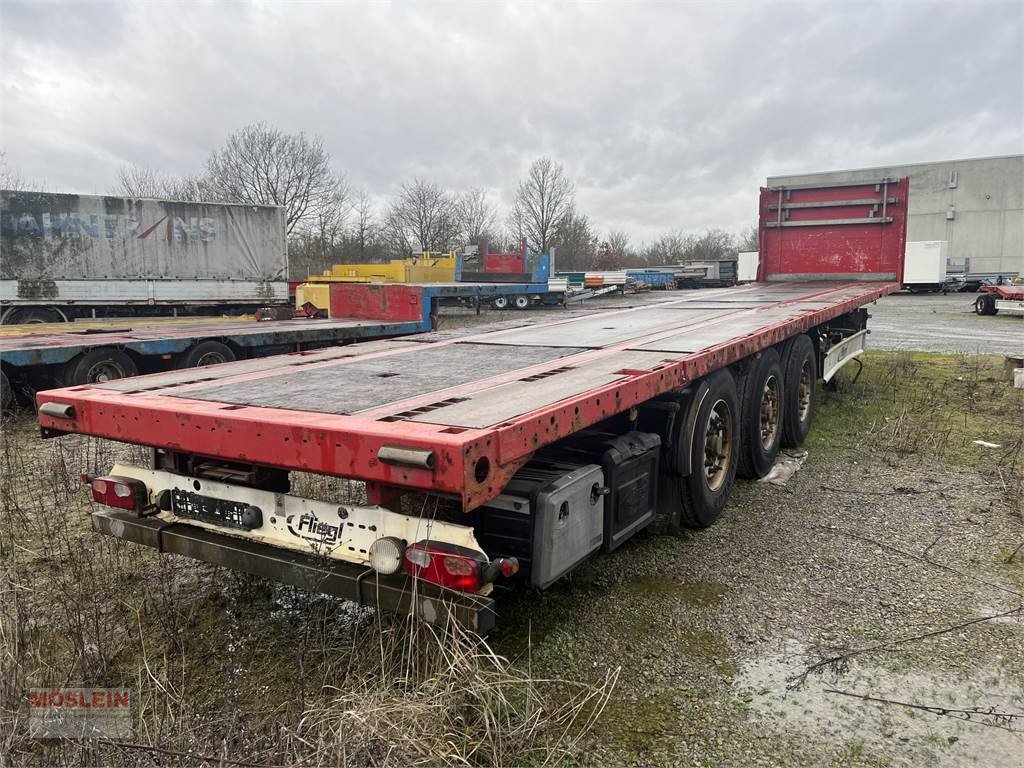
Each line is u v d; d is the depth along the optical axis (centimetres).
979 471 586
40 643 315
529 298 2912
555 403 280
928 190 5009
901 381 1035
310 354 470
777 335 548
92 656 304
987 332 1836
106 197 1678
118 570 397
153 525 332
